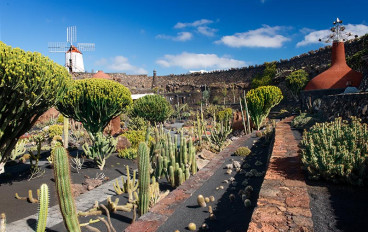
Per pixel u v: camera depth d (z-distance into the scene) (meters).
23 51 7.38
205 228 4.12
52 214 6.30
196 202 5.38
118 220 5.68
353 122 5.47
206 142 13.73
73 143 16.66
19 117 7.51
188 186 6.44
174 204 5.29
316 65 43.78
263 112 18.58
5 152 8.03
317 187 4.27
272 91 17.78
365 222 3.06
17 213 6.30
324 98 14.34
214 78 67.00
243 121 17.03
